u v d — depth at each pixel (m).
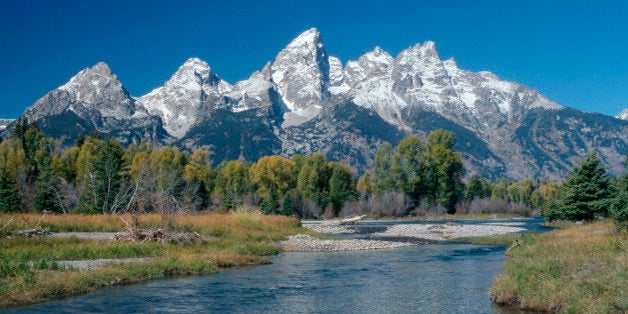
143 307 20.09
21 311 19.03
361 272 29.66
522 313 18.45
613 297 16.77
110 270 25.66
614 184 52.84
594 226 44.31
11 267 23.70
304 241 47.25
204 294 22.81
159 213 40.56
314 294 22.88
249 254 36.81
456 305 20.20
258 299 21.83
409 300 21.38
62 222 42.28
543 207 85.62
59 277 23.06
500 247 45.25
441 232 65.38
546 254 26.94
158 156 110.88
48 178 70.31
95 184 68.12
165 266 28.42
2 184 64.88
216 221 49.06
